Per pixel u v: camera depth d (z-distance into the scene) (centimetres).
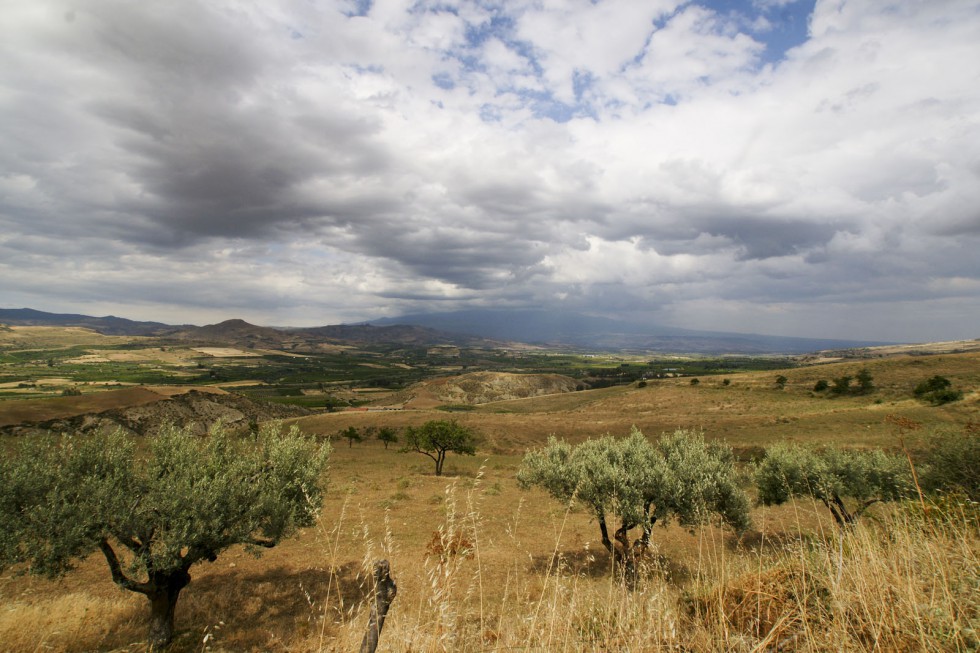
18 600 1273
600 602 498
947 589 366
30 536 1055
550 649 406
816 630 382
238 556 1808
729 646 381
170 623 1175
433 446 4353
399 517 2266
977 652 307
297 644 1043
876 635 342
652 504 1642
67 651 1030
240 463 1287
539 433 7144
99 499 1088
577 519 2191
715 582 494
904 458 1642
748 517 1363
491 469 4547
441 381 17212
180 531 1102
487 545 1738
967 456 1343
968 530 503
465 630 451
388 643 431
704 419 6662
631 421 7156
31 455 1132
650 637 397
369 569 472
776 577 487
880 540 517
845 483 1627
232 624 1255
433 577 443
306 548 1864
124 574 1158
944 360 8325
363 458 5181
